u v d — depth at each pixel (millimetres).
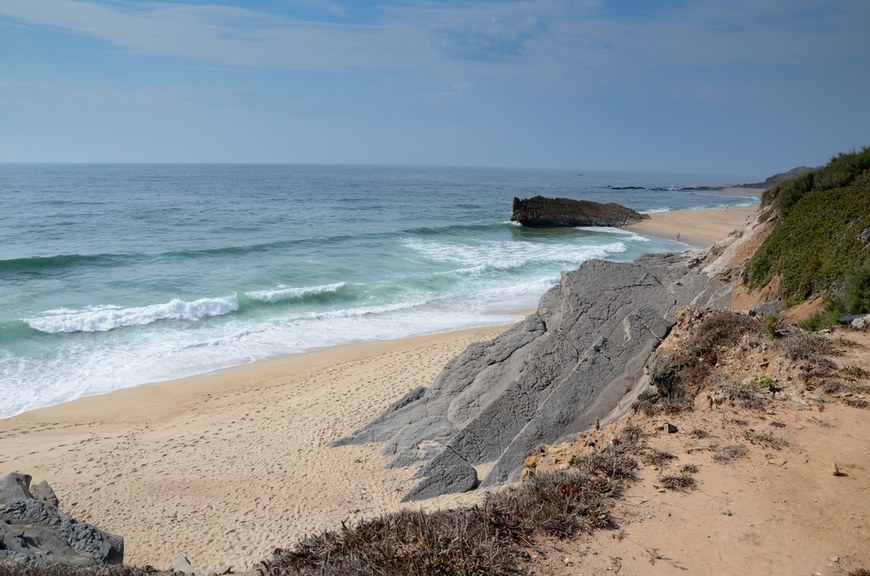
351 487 11367
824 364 7395
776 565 4469
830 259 12562
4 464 13062
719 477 5691
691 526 5008
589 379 11727
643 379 11258
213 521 10422
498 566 4387
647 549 4742
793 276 13602
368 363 19281
